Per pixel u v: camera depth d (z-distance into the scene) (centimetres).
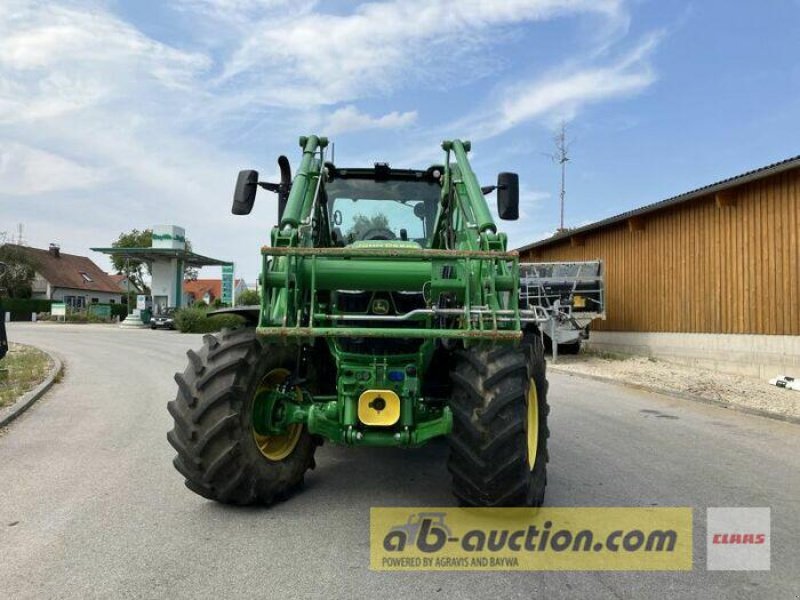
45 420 696
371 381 373
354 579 300
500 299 378
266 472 393
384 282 373
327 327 375
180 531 360
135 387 965
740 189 1141
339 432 379
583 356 1466
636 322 1480
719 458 553
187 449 375
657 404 856
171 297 3728
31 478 467
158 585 290
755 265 1105
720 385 1000
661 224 1380
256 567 311
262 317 356
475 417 355
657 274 1392
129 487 444
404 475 480
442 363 438
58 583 292
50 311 4859
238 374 377
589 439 626
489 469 354
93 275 6694
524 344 413
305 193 440
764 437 647
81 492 432
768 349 1076
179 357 1495
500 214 479
